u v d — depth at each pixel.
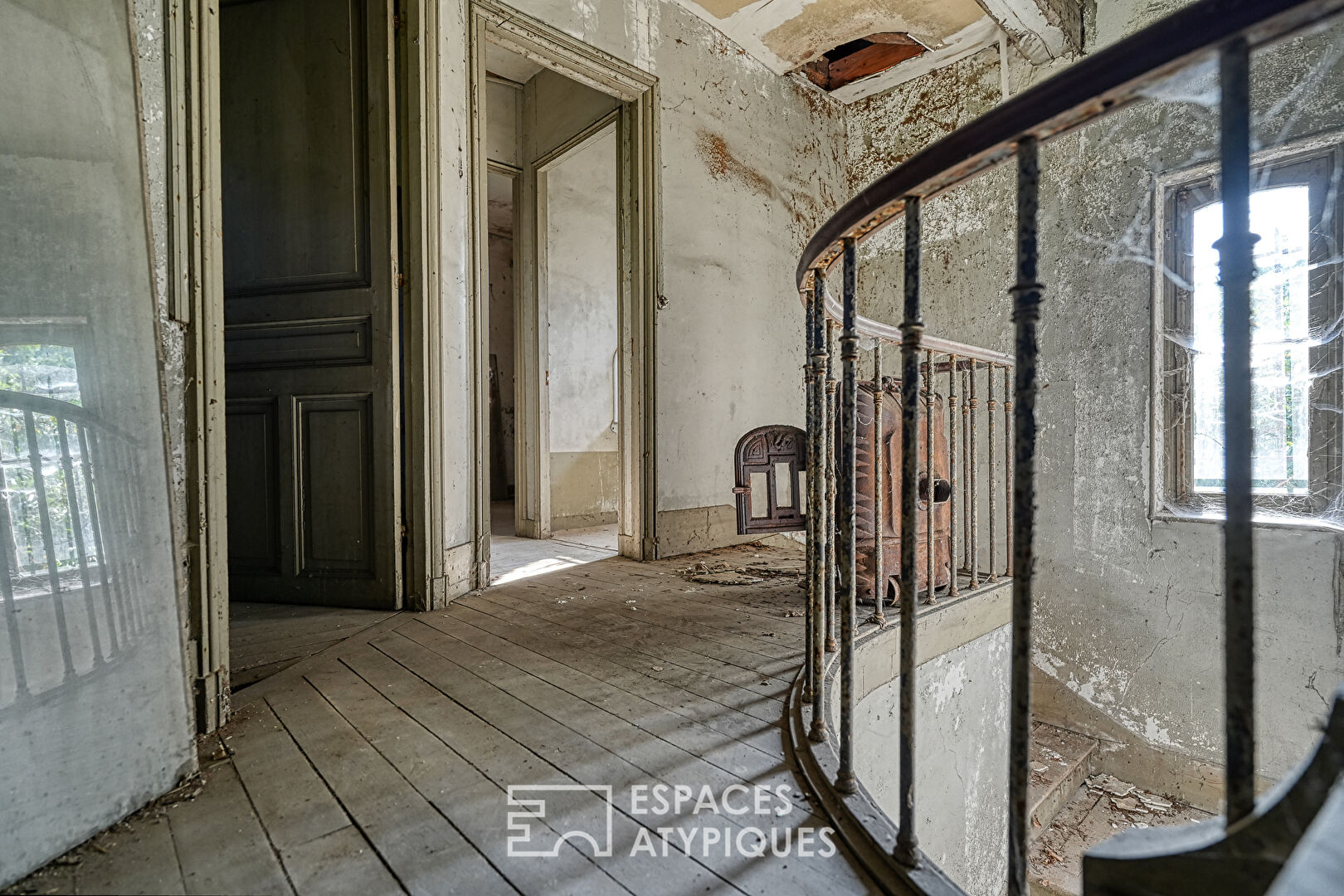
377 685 1.75
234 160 2.73
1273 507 3.14
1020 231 0.68
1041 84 0.64
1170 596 3.29
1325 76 2.88
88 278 1.12
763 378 4.28
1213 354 3.28
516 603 2.66
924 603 2.29
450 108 2.71
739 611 2.50
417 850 1.04
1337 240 2.93
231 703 1.64
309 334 2.67
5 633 0.97
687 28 3.79
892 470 2.35
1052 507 3.69
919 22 3.88
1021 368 0.68
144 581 1.20
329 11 2.64
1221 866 0.55
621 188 3.88
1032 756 3.43
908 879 0.91
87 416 1.11
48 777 1.01
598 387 5.40
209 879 0.97
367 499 2.60
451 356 2.72
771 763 1.31
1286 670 2.96
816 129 4.70
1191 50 0.53
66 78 1.10
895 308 4.50
